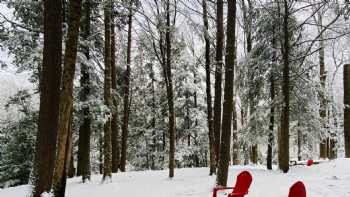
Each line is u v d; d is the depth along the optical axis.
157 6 13.09
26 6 13.59
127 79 23.05
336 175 13.05
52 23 7.96
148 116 30.30
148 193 10.44
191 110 28.25
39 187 7.64
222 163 10.55
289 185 10.81
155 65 29.39
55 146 7.89
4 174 19.80
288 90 15.30
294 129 19.75
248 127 17.69
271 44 16.95
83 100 14.34
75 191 11.43
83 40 14.07
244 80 17.78
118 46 22.77
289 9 15.70
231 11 10.84
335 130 25.94
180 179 13.80
